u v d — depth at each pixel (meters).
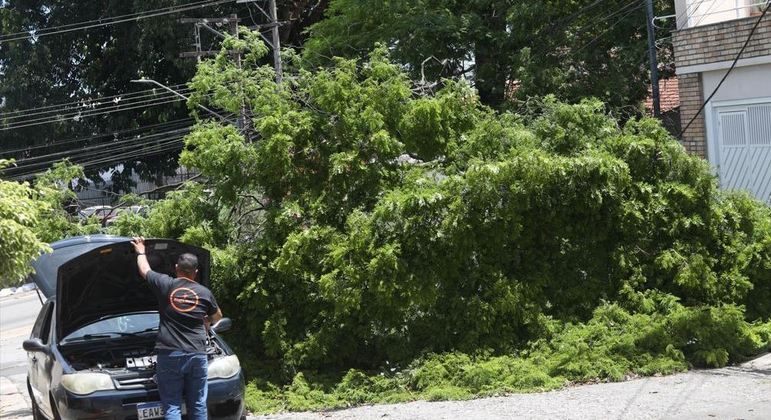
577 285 15.69
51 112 43.66
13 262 12.77
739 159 21.23
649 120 16.53
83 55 45.62
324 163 16.17
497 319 15.12
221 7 41.38
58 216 19.05
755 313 15.77
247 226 16.59
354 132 16.11
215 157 16.08
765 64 20.44
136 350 12.18
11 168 43.19
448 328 15.12
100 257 11.63
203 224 16.47
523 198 15.27
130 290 12.65
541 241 15.68
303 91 16.72
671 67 31.61
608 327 14.83
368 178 16.03
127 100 44.31
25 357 26.27
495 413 11.93
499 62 31.84
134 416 10.59
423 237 15.01
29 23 44.25
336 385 14.73
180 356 10.23
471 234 15.03
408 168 16.38
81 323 12.70
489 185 15.03
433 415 12.24
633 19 31.16
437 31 30.11
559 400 12.35
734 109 21.27
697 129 22.09
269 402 14.37
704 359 13.82
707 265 15.59
